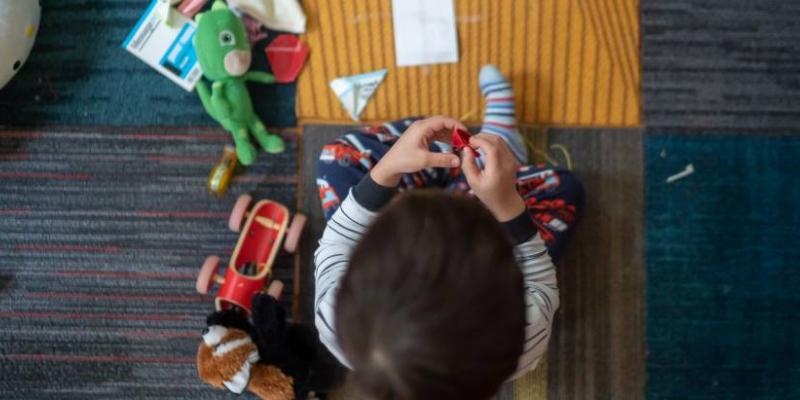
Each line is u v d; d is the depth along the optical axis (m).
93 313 1.17
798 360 1.19
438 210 0.54
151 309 1.17
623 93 1.20
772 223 1.20
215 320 1.07
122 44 1.18
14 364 1.16
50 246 1.17
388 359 0.50
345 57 1.20
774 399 1.18
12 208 1.17
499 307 0.52
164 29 1.18
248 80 1.17
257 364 1.07
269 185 1.18
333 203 1.07
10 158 1.17
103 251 1.17
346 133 1.16
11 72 1.09
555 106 1.20
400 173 0.82
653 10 1.20
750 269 1.20
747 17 1.21
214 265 1.12
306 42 1.20
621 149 1.20
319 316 0.80
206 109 1.16
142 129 1.18
